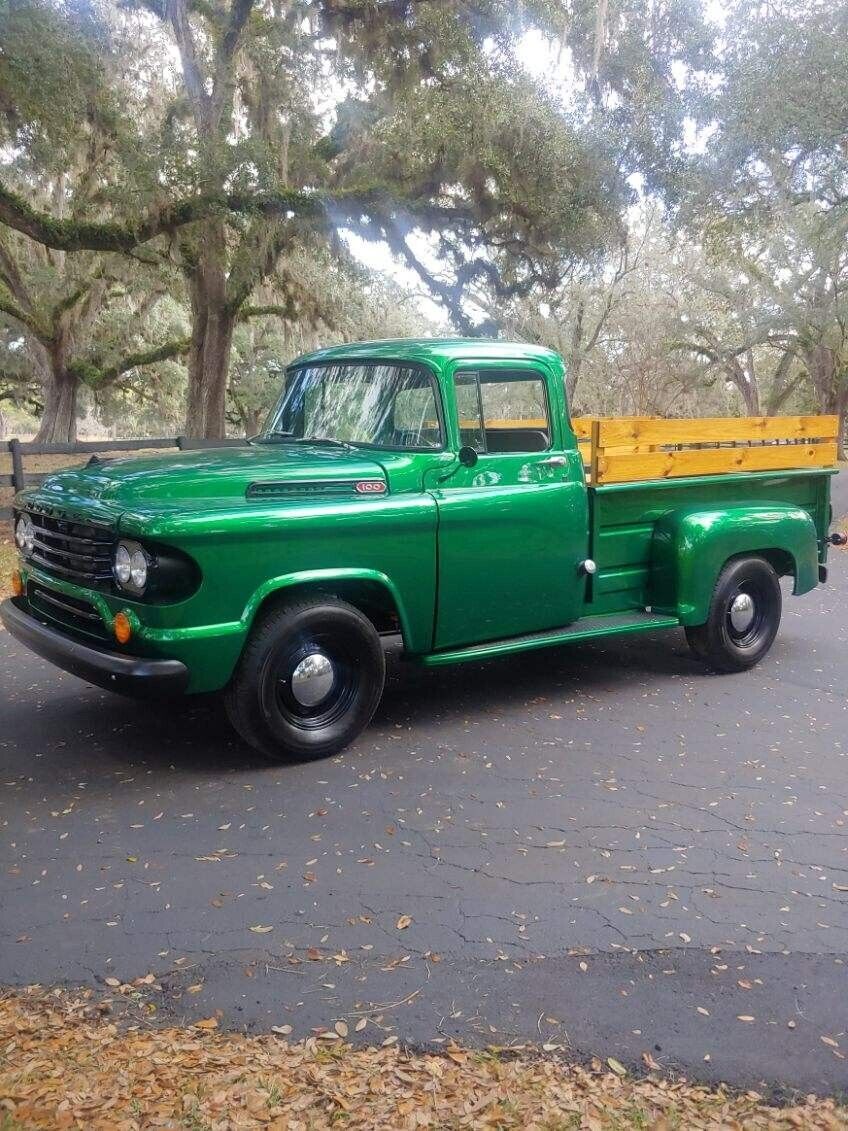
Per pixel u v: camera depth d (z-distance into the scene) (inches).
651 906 154.2
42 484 232.8
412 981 133.7
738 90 669.3
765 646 290.4
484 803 192.5
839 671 289.1
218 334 803.4
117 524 192.1
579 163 682.2
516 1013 126.7
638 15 695.1
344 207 672.4
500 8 668.1
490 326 832.9
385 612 231.8
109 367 1143.6
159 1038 118.3
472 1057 116.8
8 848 172.4
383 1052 117.0
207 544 191.5
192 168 618.8
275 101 721.0
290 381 262.1
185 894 157.1
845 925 149.3
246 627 198.2
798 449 306.0
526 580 242.4
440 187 729.6
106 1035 119.2
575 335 1194.0
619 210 717.9
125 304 1339.8
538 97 669.3
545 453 244.1
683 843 175.9
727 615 279.9
